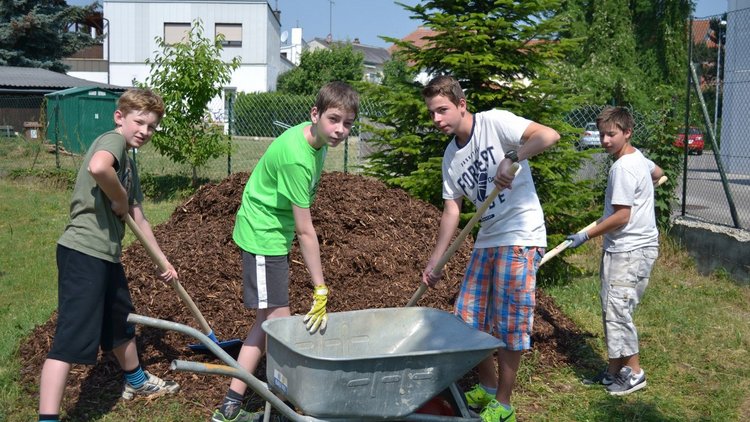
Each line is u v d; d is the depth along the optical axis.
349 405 2.86
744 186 8.23
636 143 8.32
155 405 3.90
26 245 8.48
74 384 4.09
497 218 3.68
